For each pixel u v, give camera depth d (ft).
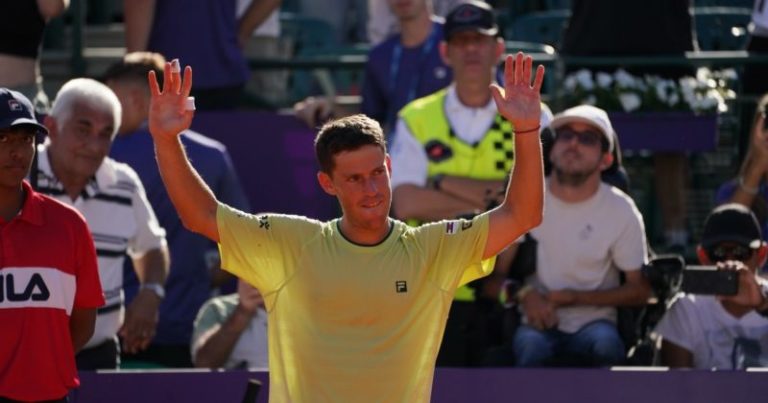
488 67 90.79
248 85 118.21
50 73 115.85
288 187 105.40
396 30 116.26
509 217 54.60
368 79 104.63
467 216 85.25
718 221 80.12
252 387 63.57
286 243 54.24
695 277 77.25
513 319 82.02
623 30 104.12
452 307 84.02
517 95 53.36
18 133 62.90
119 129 93.76
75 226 65.00
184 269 94.79
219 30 107.04
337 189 53.11
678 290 80.28
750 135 103.50
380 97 104.22
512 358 81.15
